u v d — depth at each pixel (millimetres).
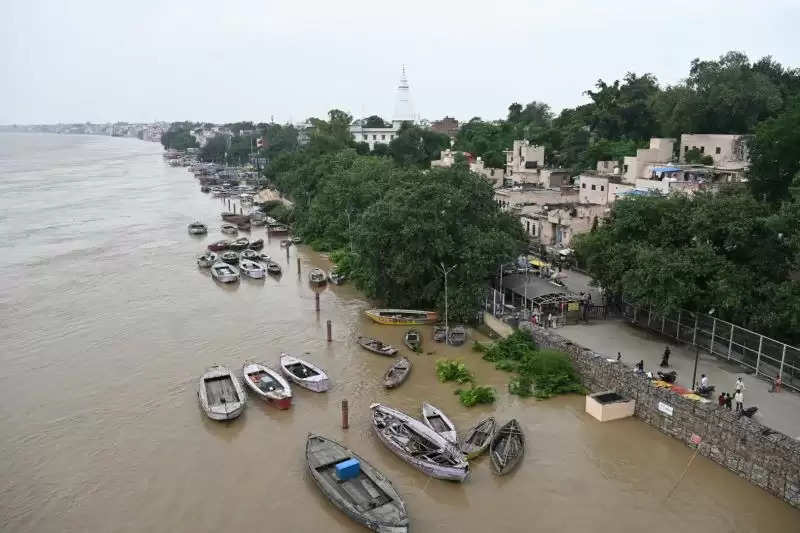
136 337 53281
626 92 106750
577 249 55219
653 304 43500
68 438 36875
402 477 32906
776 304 39312
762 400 35312
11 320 57625
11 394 42469
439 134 149000
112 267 78250
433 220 55281
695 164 77250
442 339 51469
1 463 34281
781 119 54875
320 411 40156
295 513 29984
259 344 51844
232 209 129375
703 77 88750
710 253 42156
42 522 29453
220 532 28672
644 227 47750
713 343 42188
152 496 31344
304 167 112750
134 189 167000
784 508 29375
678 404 34969
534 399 40969
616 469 33000
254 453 35219
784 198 53281
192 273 75562
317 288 69062
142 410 40281
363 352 49906
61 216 118062
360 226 59812
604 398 38656
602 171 91562
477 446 34594
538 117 157250
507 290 57688
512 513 29797
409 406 40562
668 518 29234
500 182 108875
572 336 46500
